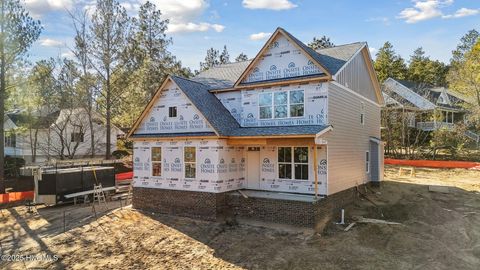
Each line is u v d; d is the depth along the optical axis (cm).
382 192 2275
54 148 3672
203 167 1786
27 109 2775
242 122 1938
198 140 1808
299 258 1248
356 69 2162
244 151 1939
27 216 1939
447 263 1227
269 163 1867
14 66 2436
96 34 3381
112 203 2234
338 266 1186
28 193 2347
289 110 1788
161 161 1944
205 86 2150
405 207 1916
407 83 5403
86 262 1301
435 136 3869
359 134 2203
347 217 1744
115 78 3475
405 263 1216
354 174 2084
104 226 1705
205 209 1761
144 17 3866
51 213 1980
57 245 1476
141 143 2031
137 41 3650
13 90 2542
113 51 3431
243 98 1938
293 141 1616
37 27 2495
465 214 1797
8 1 2328
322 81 1700
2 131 2458
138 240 1503
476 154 3791
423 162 3497
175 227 1655
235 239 1459
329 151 1705
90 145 4088
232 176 1841
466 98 4606
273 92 1838
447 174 3020
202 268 1213
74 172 2222
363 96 2295
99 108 3700
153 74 3600
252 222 1659
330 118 1716
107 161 3331
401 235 1485
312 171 1725
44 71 2723
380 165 2420
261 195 1717
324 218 1611
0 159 2452
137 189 2027
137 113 3472
